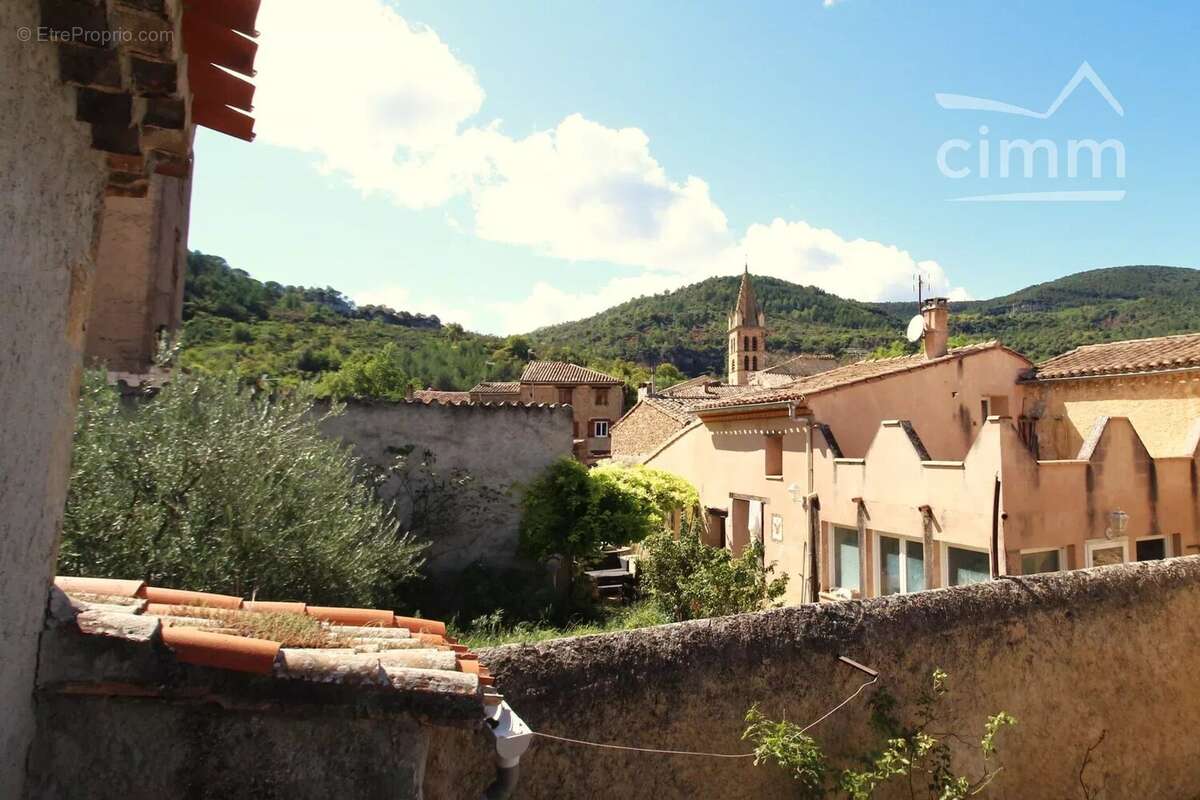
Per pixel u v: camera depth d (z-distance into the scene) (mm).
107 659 2254
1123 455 10289
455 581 12922
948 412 14555
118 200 14828
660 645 4340
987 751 5141
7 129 1874
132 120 2426
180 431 6961
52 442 2271
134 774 2271
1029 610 5848
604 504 13633
